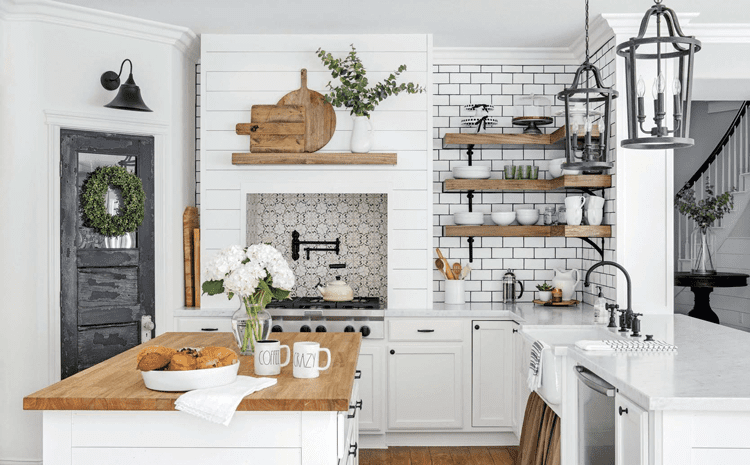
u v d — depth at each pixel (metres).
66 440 2.11
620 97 4.29
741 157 7.25
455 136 4.71
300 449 2.12
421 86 4.71
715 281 6.22
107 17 4.27
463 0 4.03
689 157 7.83
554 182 4.62
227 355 2.27
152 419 2.12
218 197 4.70
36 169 4.12
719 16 4.36
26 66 4.12
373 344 4.53
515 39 4.85
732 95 5.34
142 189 4.43
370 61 4.72
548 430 3.32
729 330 3.59
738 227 7.13
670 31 2.21
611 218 4.45
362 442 4.57
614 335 3.38
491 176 5.16
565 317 4.12
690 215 6.90
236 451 2.12
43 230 4.14
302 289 5.17
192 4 4.11
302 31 4.66
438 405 4.53
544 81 5.14
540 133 4.80
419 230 4.71
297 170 4.70
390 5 4.12
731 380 2.32
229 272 2.76
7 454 4.15
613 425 2.54
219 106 4.71
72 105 4.23
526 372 3.82
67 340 4.23
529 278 5.16
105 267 4.36
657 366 2.58
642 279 4.31
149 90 4.51
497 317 4.54
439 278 5.17
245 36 4.70
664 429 2.11
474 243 5.16
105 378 2.38
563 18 4.36
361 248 5.17
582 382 2.91
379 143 4.72
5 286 4.14
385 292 5.15
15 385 4.15
